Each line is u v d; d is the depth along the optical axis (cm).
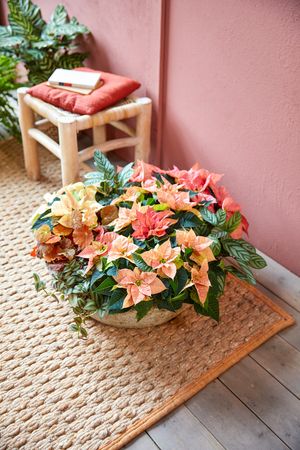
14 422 121
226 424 122
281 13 134
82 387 129
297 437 120
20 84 229
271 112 149
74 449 116
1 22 295
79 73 191
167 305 126
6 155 228
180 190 145
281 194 158
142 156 198
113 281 126
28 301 153
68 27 212
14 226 184
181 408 126
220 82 162
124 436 118
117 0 189
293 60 136
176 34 171
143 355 138
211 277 132
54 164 222
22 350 138
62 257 135
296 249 162
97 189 146
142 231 129
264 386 131
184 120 186
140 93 202
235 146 168
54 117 175
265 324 147
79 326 132
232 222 138
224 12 150
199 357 137
